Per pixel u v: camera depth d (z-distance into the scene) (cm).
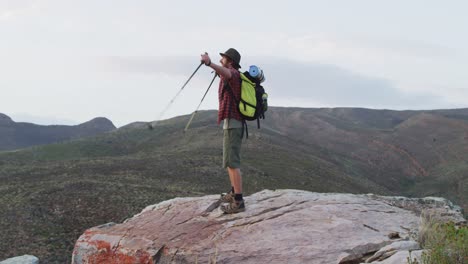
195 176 8950
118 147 15700
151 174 8812
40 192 6838
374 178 16512
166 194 7162
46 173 8662
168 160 9956
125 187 7312
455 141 19462
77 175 8425
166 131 17275
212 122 18700
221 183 8738
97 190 7031
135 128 18388
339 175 12350
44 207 6288
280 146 13988
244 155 11325
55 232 5628
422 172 17812
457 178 15438
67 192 6875
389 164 18938
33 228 5672
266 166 10600
